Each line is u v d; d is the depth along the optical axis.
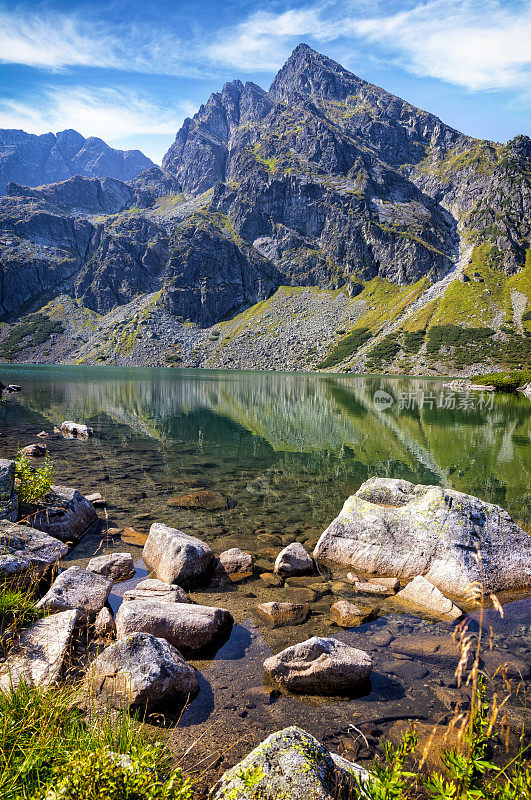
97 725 4.55
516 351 162.25
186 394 71.75
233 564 10.97
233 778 3.90
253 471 21.95
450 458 26.48
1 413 39.00
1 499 11.04
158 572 10.42
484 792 3.16
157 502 16.14
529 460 26.16
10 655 5.80
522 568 10.81
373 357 187.38
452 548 10.93
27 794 3.38
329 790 3.68
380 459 25.75
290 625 8.50
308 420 44.00
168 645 6.59
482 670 7.14
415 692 6.55
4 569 8.08
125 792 3.22
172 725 5.61
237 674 6.87
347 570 11.47
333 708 6.16
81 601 8.00
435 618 8.99
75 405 48.88
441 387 103.88
